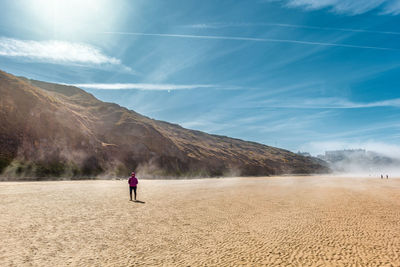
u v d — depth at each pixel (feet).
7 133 197.67
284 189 145.59
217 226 49.62
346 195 111.86
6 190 88.94
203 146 583.17
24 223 44.34
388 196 109.60
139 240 39.24
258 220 55.72
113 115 414.41
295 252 35.17
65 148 232.73
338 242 40.06
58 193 89.35
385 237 43.19
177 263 30.40
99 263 29.53
